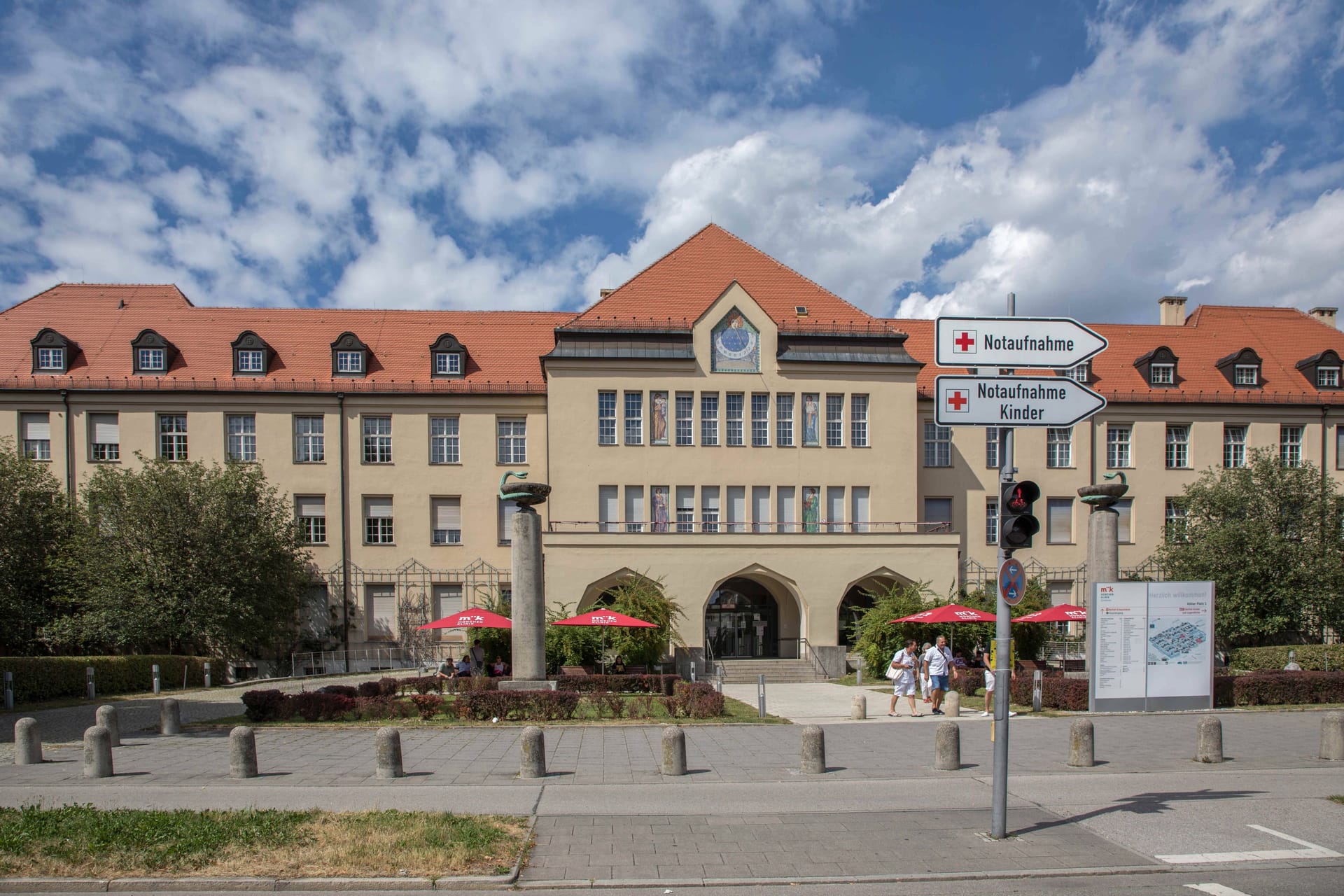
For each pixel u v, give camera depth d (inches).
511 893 377.4
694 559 1521.9
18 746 637.9
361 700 851.4
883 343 1673.2
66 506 1406.3
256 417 1684.3
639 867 404.8
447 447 1723.7
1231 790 563.2
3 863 389.7
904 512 1641.2
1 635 1256.2
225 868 388.8
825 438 1642.5
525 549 1026.1
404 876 383.6
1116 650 919.0
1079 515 1786.4
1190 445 1807.3
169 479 1353.3
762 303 1710.1
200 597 1310.3
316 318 1851.6
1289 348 1946.4
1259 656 1334.9
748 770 618.8
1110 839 452.1
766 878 392.2
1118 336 1943.9
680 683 960.9
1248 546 1369.3
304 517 1686.8
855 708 892.6
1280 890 381.7
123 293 1859.0
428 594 1689.2
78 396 1642.5
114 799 521.7
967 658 1365.7
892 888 385.1
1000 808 449.4
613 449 1606.8
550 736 757.9
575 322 1630.2
